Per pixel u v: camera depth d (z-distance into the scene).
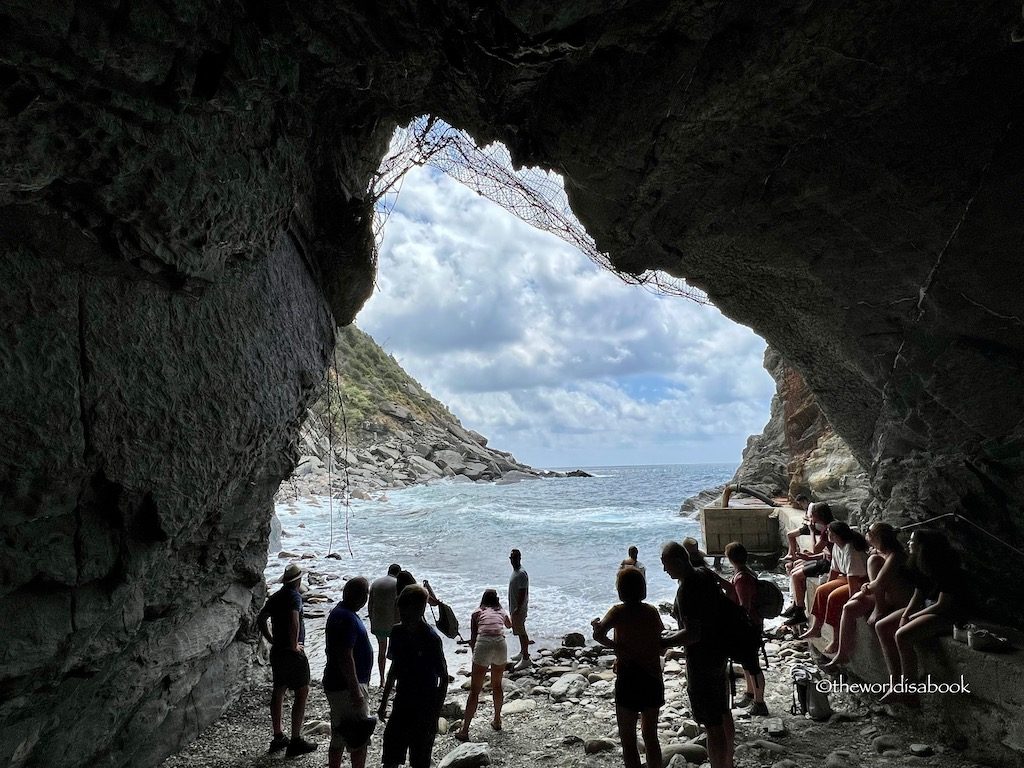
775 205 5.93
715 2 4.42
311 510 32.31
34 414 3.33
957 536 5.71
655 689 4.51
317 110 6.12
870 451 7.42
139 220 3.79
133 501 3.98
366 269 8.19
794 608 8.16
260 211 4.99
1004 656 4.66
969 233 5.18
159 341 4.32
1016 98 4.68
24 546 3.35
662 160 5.84
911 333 5.97
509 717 6.42
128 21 3.09
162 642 5.34
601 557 18.05
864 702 6.12
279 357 6.18
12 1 2.62
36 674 3.46
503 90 5.51
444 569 16.38
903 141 5.13
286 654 5.68
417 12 4.65
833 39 4.52
